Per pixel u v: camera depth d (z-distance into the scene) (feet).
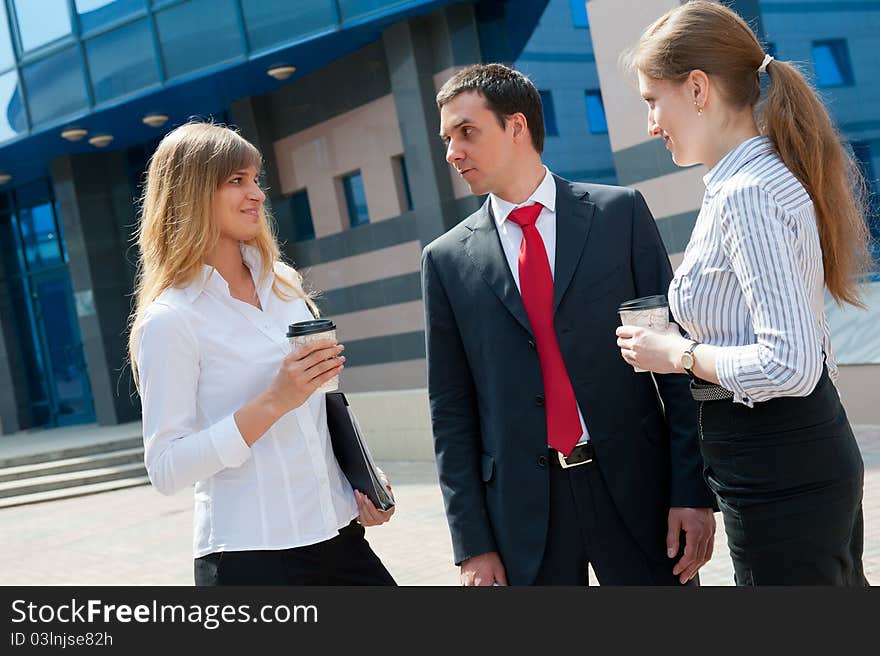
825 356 6.41
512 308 8.09
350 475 7.91
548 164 31.42
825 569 6.19
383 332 39.17
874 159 23.36
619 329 6.84
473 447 8.48
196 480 6.99
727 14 6.55
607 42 28.40
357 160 38.88
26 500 36.52
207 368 7.32
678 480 7.89
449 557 18.07
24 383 55.11
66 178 48.91
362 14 34.01
